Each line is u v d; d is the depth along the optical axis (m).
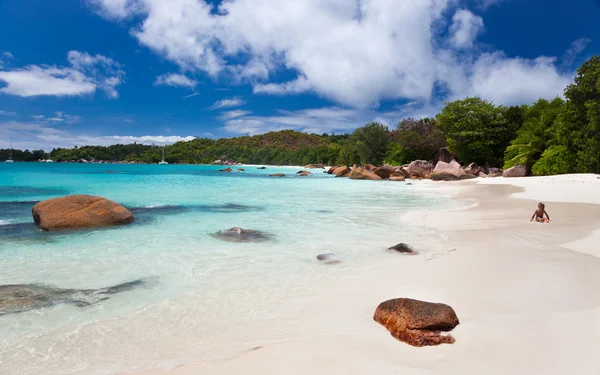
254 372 3.19
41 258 7.09
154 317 4.46
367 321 4.30
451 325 3.91
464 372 3.11
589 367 3.11
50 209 10.19
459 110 52.88
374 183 32.94
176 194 20.30
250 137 176.25
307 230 10.06
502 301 4.71
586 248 7.58
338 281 5.80
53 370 3.32
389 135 70.38
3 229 9.84
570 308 4.39
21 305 4.79
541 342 3.57
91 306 4.79
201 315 4.53
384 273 6.16
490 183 30.27
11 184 27.11
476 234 9.31
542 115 42.12
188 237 9.08
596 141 29.58
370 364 3.29
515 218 11.70
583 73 31.56
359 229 10.23
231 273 6.23
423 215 12.68
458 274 6.00
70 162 145.38
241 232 9.41
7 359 3.50
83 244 8.28
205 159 140.00
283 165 118.25
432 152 57.75
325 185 29.78
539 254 7.14
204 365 3.34
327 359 3.40
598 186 22.41
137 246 8.12
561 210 13.12
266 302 4.96
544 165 35.00
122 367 3.34
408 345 3.66
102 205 10.77
